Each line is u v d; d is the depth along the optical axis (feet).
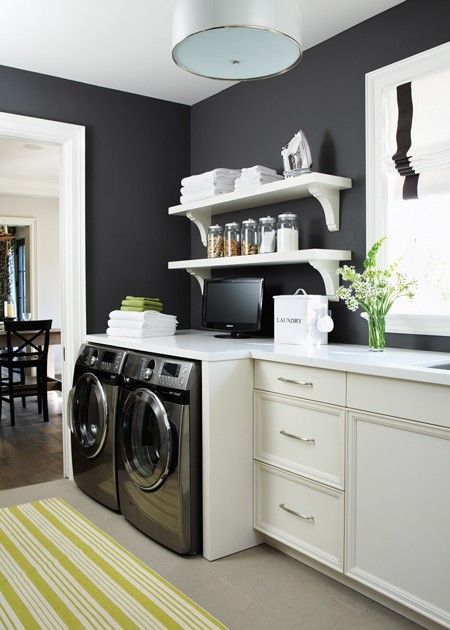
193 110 12.00
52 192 23.04
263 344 8.46
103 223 10.96
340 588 6.76
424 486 5.59
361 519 6.26
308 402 6.88
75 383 10.02
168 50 9.27
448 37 7.24
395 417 5.82
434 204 7.59
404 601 5.81
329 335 8.94
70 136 10.41
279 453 7.40
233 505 7.66
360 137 8.41
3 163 19.25
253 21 4.79
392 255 8.09
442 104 7.32
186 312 12.17
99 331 10.97
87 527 8.50
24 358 19.03
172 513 7.57
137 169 11.36
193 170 12.05
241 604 6.40
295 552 7.53
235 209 10.61
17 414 16.48
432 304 7.64
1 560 7.44
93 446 9.39
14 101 9.90
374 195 8.14
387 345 8.11
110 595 6.57
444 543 5.42
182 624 5.99
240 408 7.69
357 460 6.30
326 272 8.41
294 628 5.93
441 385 5.36
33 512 9.08
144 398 8.00
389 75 7.91
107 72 10.18
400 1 7.75
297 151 8.61
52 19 8.19
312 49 9.16
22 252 27.27
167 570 7.20
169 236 11.85
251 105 10.43
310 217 9.25
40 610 6.26
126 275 11.27
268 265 10.08
